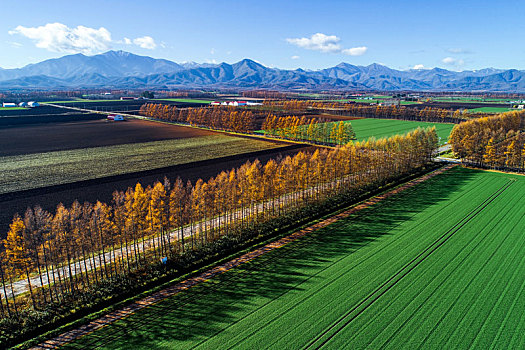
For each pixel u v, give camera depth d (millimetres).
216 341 37594
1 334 39375
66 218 49438
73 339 38312
